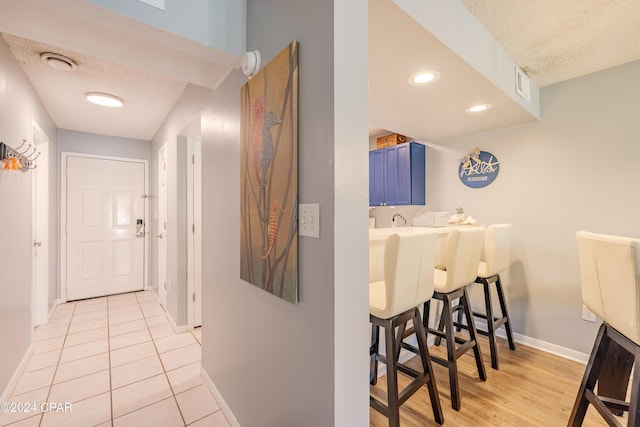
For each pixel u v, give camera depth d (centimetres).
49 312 333
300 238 108
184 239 296
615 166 217
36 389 197
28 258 236
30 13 112
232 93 165
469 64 162
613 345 160
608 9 160
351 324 97
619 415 164
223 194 179
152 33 121
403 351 231
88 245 396
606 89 221
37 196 308
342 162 94
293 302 109
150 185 438
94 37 130
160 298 371
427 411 174
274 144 119
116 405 182
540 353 244
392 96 205
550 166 247
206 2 131
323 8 97
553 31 179
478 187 291
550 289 248
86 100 284
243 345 154
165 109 309
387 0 114
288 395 117
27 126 235
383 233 201
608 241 118
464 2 156
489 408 176
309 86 103
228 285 173
